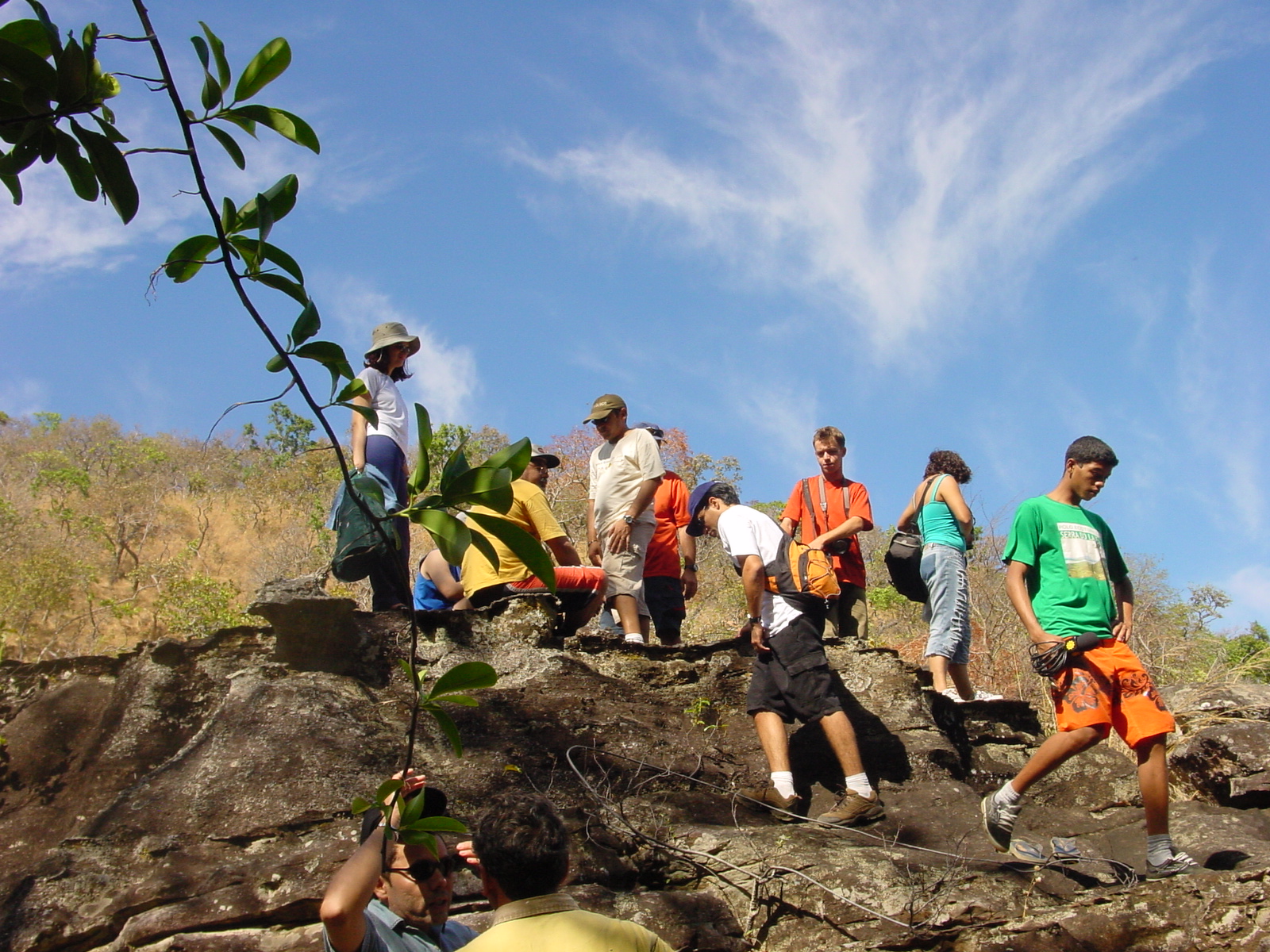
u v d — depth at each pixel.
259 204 1.77
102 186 1.72
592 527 7.57
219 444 33.66
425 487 1.86
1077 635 4.69
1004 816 4.61
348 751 4.64
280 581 5.55
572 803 4.70
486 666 2.01
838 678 6.11
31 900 3.87
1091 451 5.00
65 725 4.87
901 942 4.04
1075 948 3.98
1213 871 4.24
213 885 3.93
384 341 6.61
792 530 7.34
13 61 1.63
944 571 6.58
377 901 2.90
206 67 1.76
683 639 11.14
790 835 4.69
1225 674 8.41
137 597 20.52
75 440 38.31
